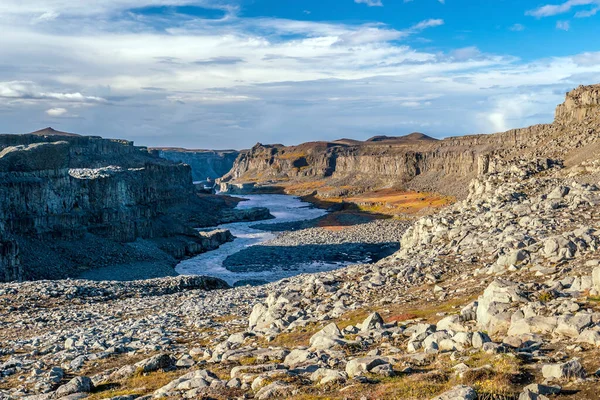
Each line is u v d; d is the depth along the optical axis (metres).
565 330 18.81
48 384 24.70
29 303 56.47
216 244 163.75
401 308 32.12
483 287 32.25
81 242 120.12
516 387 14.69
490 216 56.16
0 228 88.00
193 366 24.89
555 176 86.38
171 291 70.56
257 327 35.03
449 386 15.29
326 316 33.84
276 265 125.62
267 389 17.38
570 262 32.16
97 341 35.06
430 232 61.34
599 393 13.35
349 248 146.50
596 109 139.38
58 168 119.94
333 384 17.20
